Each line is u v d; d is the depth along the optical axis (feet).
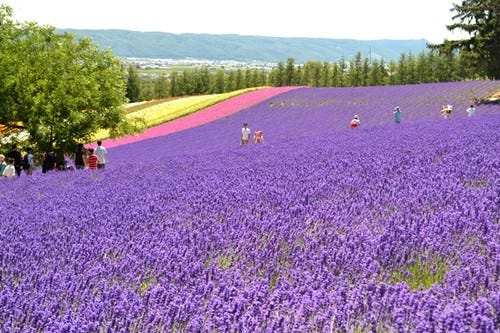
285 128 149.59
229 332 14.43
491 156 39.83
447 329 13.23
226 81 526.16
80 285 18.78
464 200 26.23
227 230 25.05
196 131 168.76
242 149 81.87
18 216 33.47
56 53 111.96
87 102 112.37
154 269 20.38
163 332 15.33
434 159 42.73
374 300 15.67
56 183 55.16
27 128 106.32
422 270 18.53
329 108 175.22
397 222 23.17
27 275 20.83
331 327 14.16
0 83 106.93
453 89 178.81
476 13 154.40
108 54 122.83
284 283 17.28
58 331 14.84
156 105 241.35
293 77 500.74
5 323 15.66
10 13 118.52
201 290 17.61
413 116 145.07
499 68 160.97
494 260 17.79
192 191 37.01
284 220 25.73
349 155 51.67
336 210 26.86
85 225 28.73
